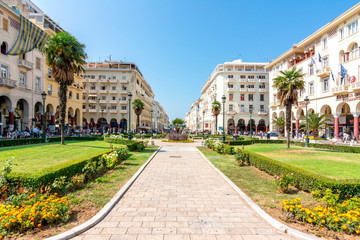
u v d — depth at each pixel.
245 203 5.90
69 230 4.06
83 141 26.50
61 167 6.83
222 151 17.16
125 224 4.54
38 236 3.83
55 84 37.53
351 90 26.09
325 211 4.46
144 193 6.70
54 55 18.61
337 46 29.20
